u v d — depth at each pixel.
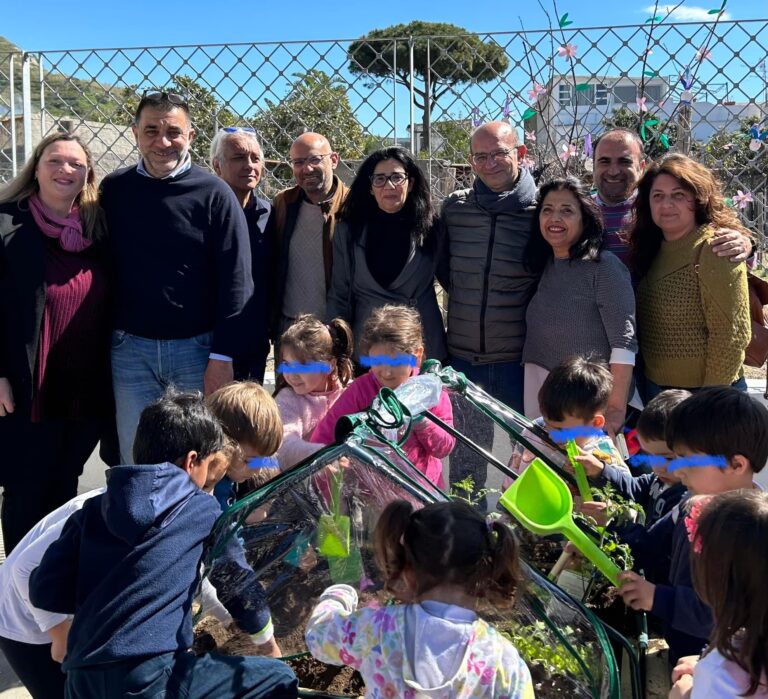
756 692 1.44
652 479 2.57
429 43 4.45
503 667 1.62
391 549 1.74
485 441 2.63
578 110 4.47
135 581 1.84
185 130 3.30
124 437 3.43
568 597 1.89
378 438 2.01
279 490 1.89
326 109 4.57
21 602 2.13
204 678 1.85
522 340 3.60
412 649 1.63
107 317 3.36
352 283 3.71
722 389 2.06
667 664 2.29
